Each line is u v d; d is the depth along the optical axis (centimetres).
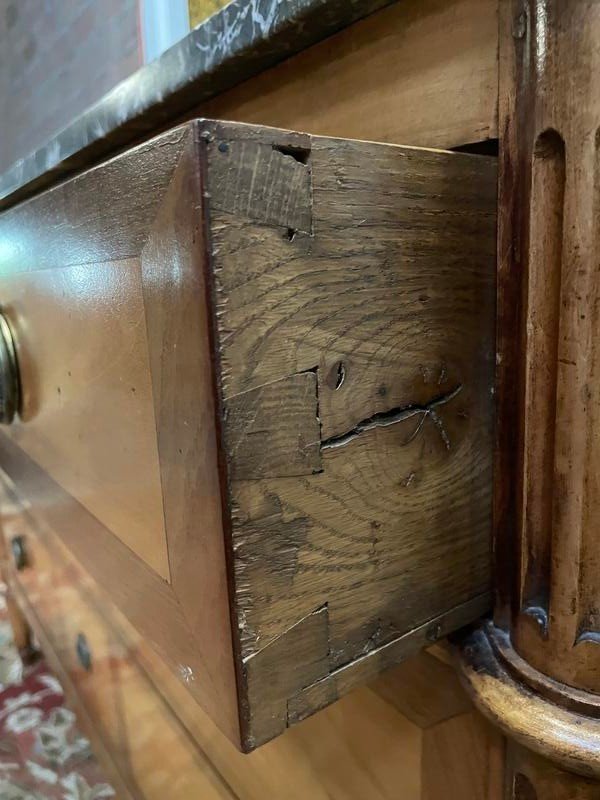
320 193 27
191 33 46
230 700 29
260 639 28
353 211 29
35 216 45
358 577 32
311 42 42
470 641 38
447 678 40
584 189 28
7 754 107
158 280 29
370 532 32
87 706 94
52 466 52
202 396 26
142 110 51
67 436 47
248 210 25
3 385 57
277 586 29
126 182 30
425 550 35
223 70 45
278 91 47
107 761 92
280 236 26
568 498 32
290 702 30
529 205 31
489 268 35
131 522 38
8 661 131
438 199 32
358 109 41
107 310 36
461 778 40
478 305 35
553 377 32
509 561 37
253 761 59
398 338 32
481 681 35
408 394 33
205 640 31
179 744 70
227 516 27
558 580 33
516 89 31
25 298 52
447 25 34
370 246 29
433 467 35
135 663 74
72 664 96
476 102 34
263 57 44
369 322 30
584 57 27
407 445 33
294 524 29
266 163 25
